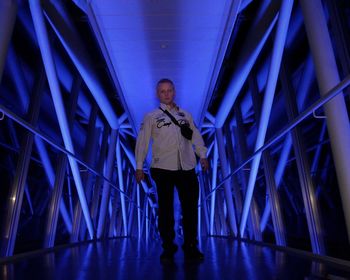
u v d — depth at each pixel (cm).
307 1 299
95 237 738
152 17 505
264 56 575
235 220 856
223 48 582
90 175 770
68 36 522
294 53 456
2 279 204
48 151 578
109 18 504
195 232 310
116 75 682
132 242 717
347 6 311
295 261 277
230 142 900
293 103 442
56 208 522
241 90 752
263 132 508
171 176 313
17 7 348
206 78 706
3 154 435
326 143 410
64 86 655
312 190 395
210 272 223
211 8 488
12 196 392
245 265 255
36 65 462
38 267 258
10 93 461
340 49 303
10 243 379
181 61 636
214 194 1162
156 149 319
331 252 376
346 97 298
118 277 208
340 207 391
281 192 537
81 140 866
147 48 589
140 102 817
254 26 541
